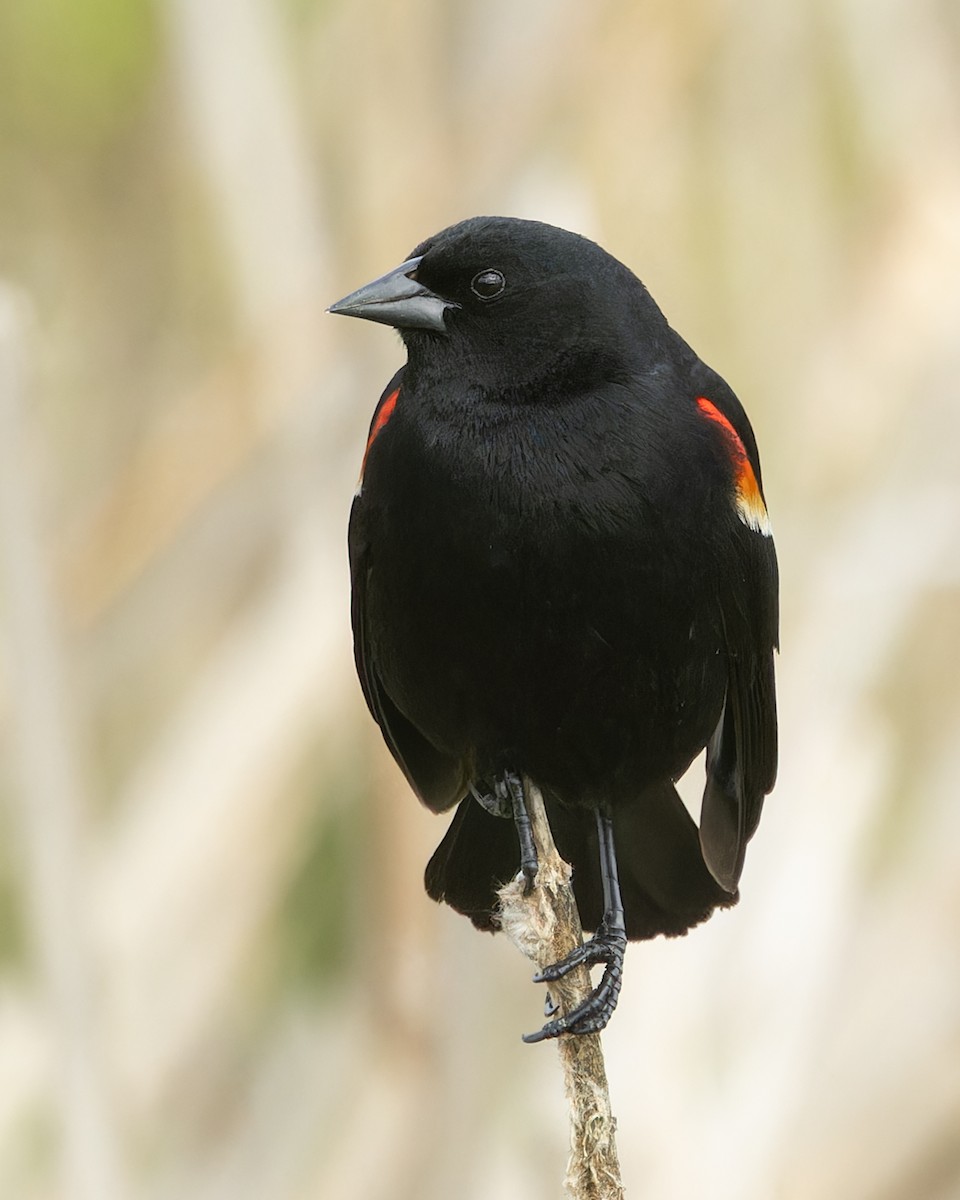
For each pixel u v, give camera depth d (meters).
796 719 10.77
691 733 9.14
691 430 8.68
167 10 11.27
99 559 11.05
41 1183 9.85
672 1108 9.55
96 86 11.95
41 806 9.55
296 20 11.66
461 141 10.97
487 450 8.58
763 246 12.00
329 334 10.87
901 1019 10.74
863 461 11.35
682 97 11.86
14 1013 10.41
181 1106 10.38
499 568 8.53
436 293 8.91
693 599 8.72
